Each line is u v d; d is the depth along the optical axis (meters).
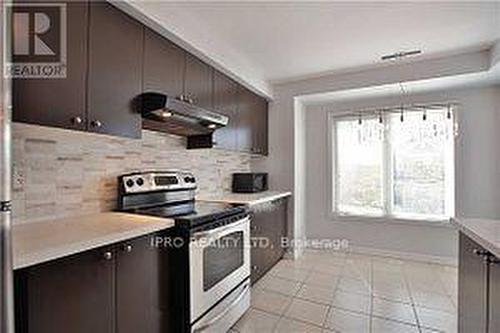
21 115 1.27
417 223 3.64
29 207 1.64
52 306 1.17
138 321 1.55
